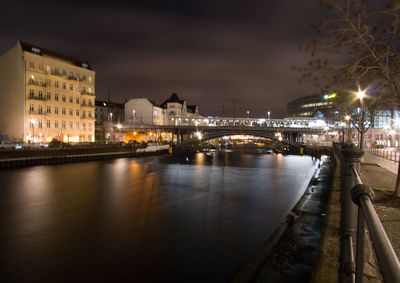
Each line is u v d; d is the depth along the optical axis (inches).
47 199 1146.7
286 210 968.3
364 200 87.9
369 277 186.2
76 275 535.2
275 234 494.9
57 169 2096.5
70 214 928.3
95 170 2076.8
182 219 864.3
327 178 1136.8
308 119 4485.7
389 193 534.0
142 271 548.1
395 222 350.3
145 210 973.2
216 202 1084.5
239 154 3875.5
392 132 3181.6
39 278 525.0
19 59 2856.8
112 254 620.4
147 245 668.1
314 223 539.2
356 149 184.9
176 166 2390.5
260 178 1738.4
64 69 3198.8
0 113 3053.6
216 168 2267.5
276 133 4227.4
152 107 4854.8
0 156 1968.5
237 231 754.2
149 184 1507.1
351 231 171.8
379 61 488.7
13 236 730.2
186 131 4419.3
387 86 708.0
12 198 1164.5
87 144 2987.2
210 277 522.9
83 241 695.1
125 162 2667.3
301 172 2031.3
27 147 2347.4
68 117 3211.1
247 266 397.4
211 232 746.8
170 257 602.9
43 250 644.1
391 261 53.9
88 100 3462.1
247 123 5000.0
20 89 2842.0
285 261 375.9
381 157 1473.9
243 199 1143.0
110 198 1165.7
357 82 704.4
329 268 197.8
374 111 1285.7
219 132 4128.9
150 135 4977.9
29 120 2824.8
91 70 3513.8
